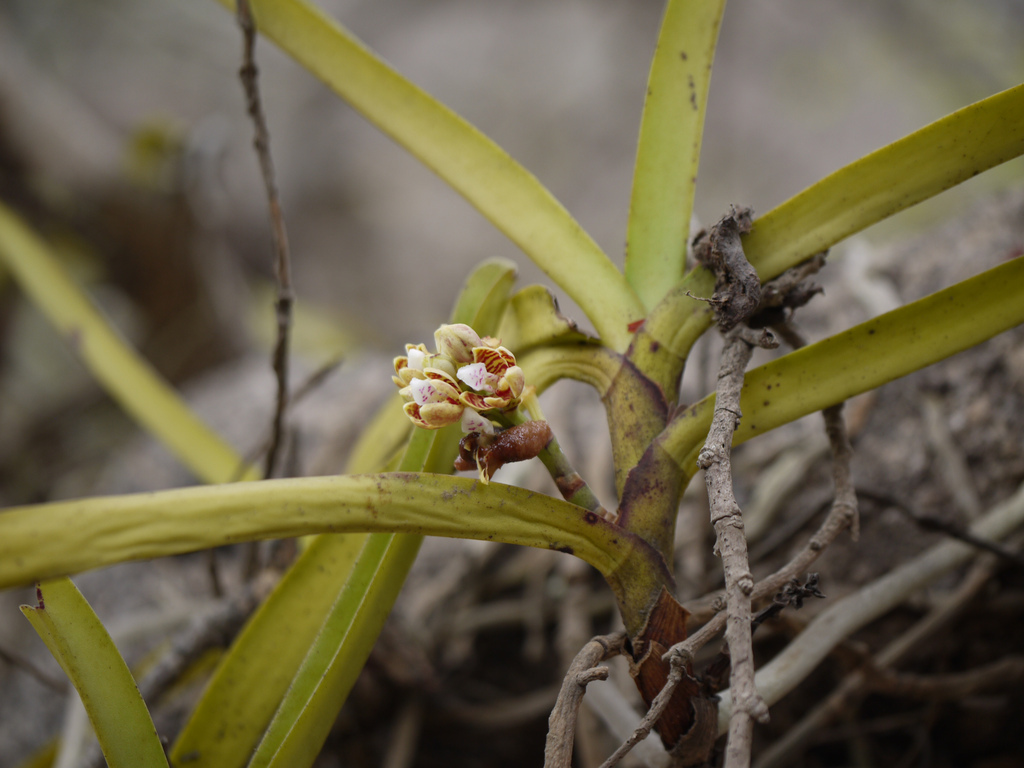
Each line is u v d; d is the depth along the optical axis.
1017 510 0.50
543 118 1.94
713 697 0.40
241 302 1.42
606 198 1.86
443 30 2.07
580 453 0.70
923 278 0.68
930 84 1.66
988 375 0.59
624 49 1.93
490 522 0.38
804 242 0.41
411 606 0.65
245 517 0.37
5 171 1.13
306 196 2.05
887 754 0.55
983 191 1.33
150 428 0.66
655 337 0.42
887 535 0.58
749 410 0.41
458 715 0.59
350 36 0.46
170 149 1.18
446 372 0.38
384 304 1.98
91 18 1.89
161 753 0.41
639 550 0.39
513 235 0.44
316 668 0.41
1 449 1.23
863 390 0.40
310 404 0.89
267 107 2.05
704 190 1.79
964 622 0.53
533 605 0.62
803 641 0.45
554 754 0.37
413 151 0.45
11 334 1.33
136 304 1.30
